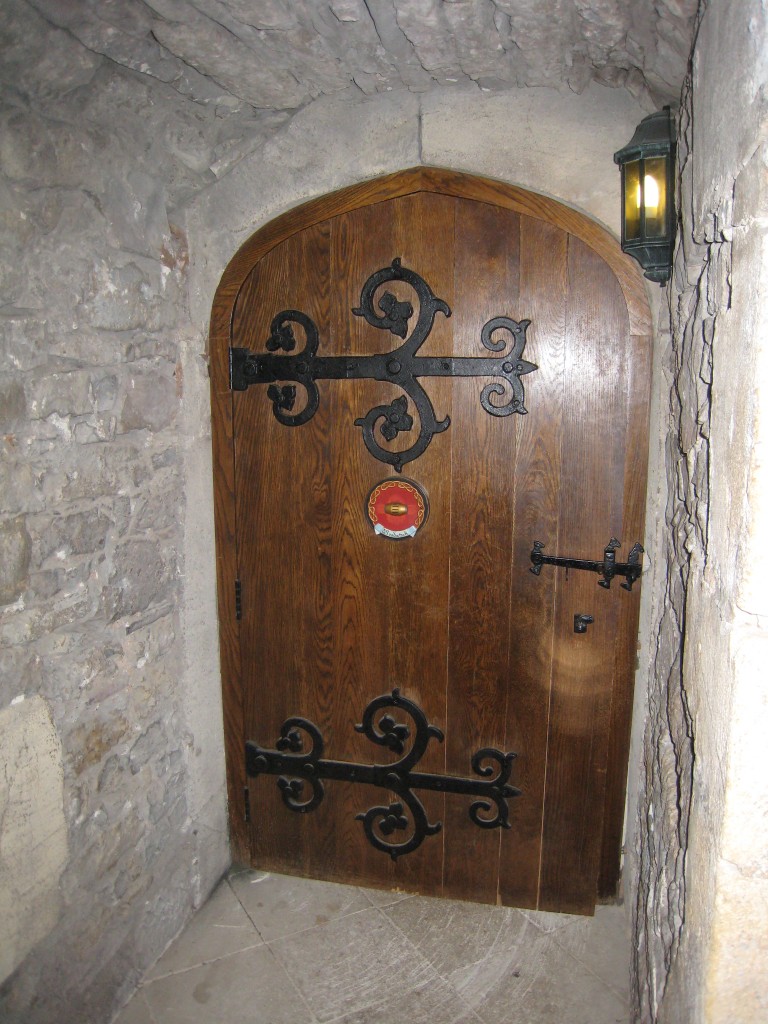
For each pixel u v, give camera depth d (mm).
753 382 864
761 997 1015
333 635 2146
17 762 1474
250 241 1978
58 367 1558
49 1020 1600
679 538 1480
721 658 1005
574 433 1889
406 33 1466
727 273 1026
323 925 2145
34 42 1364
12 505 1441
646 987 1581
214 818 2285
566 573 1960
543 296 1846
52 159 1520
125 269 1766
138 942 1927
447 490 1986
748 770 944
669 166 1540
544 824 2121
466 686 2090
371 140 1846
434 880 2242
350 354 1979
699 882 1085
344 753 2225
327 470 2049
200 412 2070
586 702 2020
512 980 1944
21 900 1505
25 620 1487
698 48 1206
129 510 1825
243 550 2152
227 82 1693
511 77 1674
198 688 2164
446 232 1873
